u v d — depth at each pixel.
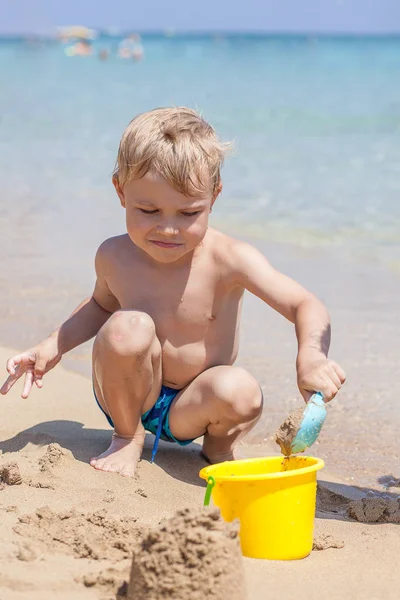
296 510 2.70
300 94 25.88
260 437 4.17
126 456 3.58
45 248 8.29
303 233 8.88
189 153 3.32
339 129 17.61
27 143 16.22
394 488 3.61
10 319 5.93
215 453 3.74
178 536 2.21
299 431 2.83
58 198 11.15
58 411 4.32
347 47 101.94
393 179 11.87
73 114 21.16
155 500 3.20
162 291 3.72
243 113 20.64
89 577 2.37
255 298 6.77
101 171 13.21
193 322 3.70
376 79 32.91
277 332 5.83
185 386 3.76
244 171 12.77
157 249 3.43
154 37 195.12
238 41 152.62
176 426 3.72
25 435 3.86
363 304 6.42
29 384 3.79
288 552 2.70
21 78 37.94
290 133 17.09
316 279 7.11
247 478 2.67
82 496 3.16
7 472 3.24
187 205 3.37
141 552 2.24
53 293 6.62
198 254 3.72
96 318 4.05
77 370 5.09
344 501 3.47
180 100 23.98
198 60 58.03
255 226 9.20
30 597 2.29
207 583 2.16
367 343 5.55
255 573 2.56
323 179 11.98
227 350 3.79
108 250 3.87
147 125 3.41
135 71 42.22
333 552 2.81
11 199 11.04
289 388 4.75
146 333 3.51
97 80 35.12
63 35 134.00
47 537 2.70
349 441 4.14
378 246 8.31
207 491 2.67
